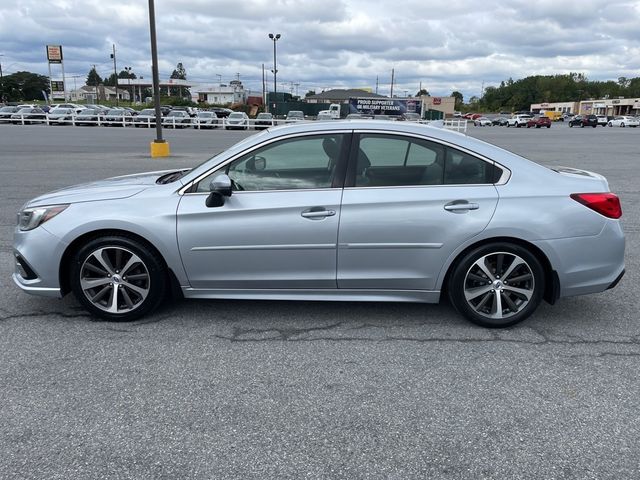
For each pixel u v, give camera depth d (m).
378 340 3.94
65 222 4.01
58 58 95.50
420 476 2.50
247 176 4.05
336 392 3.22
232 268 4.04
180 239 3.98
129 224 3.96
